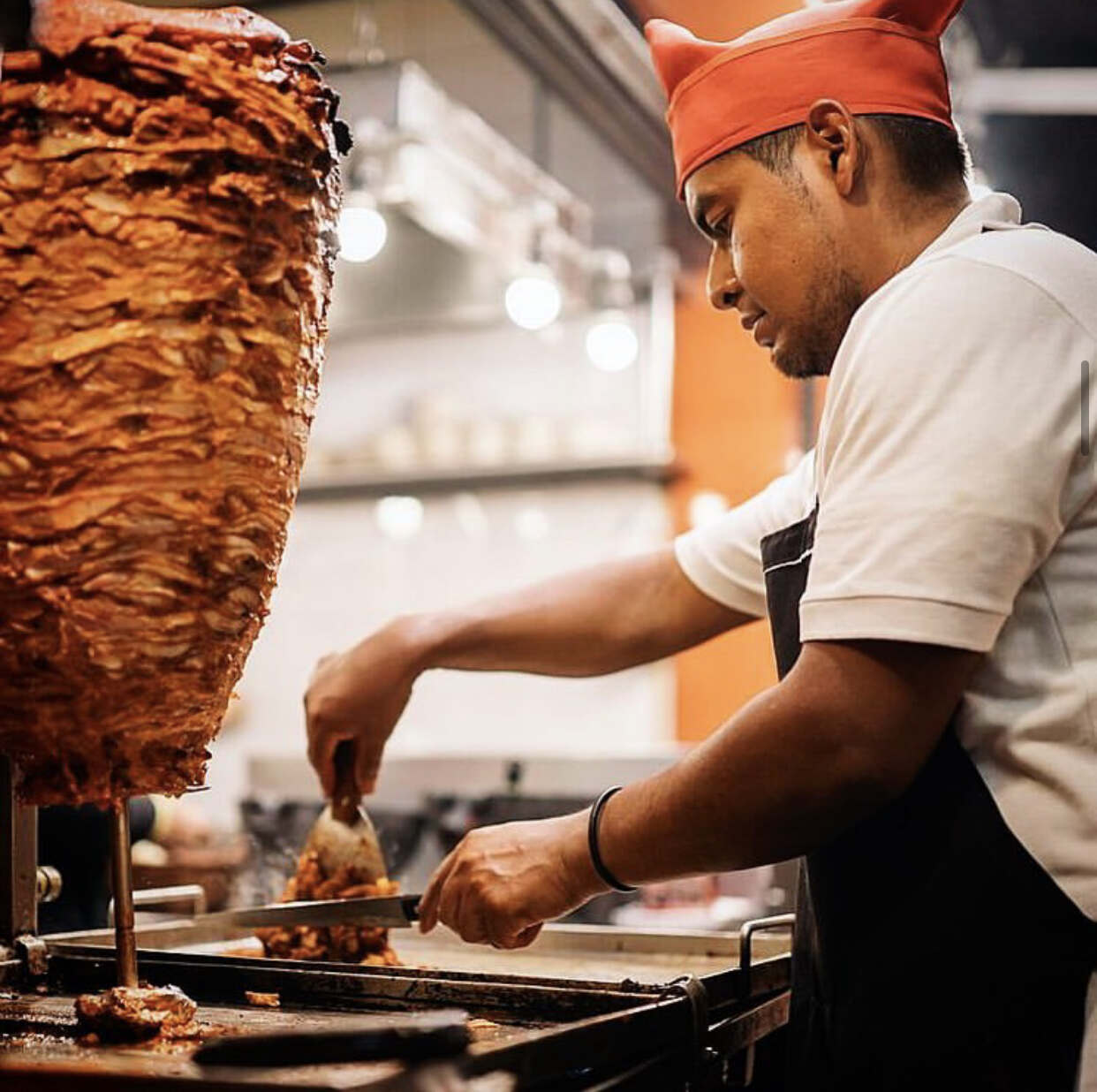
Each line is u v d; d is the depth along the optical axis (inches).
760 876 116.7
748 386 200.4
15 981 49.6
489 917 46.1
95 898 82.5
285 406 37.9
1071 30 119.5
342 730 62.7
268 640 223.5
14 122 34.9
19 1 35.1
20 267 34.7
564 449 198.8
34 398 34.9
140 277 35.1
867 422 42.2
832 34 48.1
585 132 150.9
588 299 169.6
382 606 217.2
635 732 202.1
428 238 149.8
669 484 203.2
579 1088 36.1
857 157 47.4
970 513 40.1
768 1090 53.7
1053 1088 42.4
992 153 125.3
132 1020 39.3
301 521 223.0
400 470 208.2
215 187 35.5
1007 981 42.9
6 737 37.9
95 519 35.4
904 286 43.8
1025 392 41.3
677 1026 39.1
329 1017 43.3
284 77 37.1
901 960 44.4
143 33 35.4
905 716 40.9
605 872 44.4
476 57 149.2
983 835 43.3
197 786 40.2
